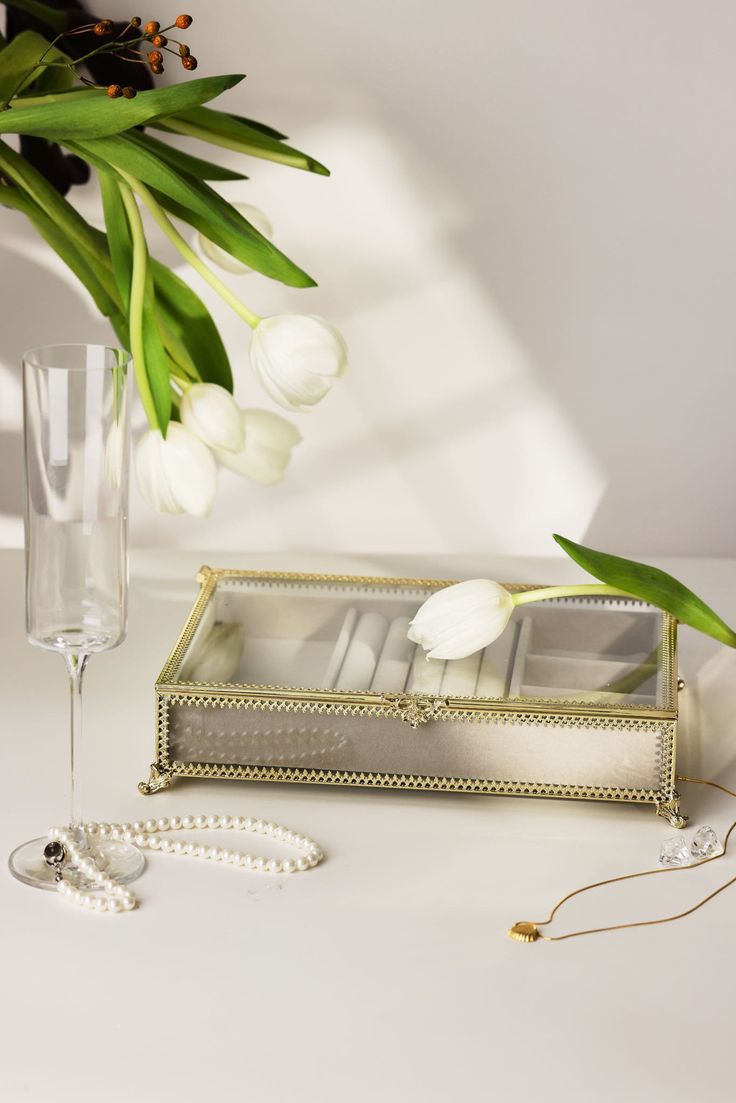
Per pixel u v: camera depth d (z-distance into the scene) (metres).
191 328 0.95
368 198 1.57
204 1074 0.60
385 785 0.83
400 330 1.63
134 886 0.74
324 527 1.74
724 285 1.59
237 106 1.53
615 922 0.72
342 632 0.90
